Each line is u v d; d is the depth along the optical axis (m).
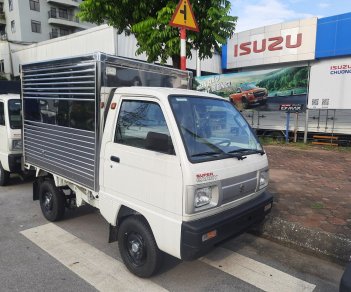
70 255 3.96
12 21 37.38
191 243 2.89
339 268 3.74
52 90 4.47
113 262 3.80
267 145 11.71
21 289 3.25
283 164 8.38
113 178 3.59
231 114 3.96
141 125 3.35
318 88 11.83
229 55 17.03
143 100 3.39
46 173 5.03
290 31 14.47
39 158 4.96
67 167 4.30
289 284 3.41
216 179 3.10
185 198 2.90
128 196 3.43
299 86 11.81
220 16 6.94
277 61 15.12
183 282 3.42
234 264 3.81
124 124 3.52
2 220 5.08
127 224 3.48
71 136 4.14
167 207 3.05
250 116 13.72
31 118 5.08
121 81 3.88
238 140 3.79
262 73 12.68
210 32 7.18
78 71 3.91
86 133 3.88
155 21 6.92
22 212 5.44
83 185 4.04
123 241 3.60
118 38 15.63
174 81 4.64
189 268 3.69
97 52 3.60
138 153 3.29
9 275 3.50
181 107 3.31
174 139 3.03
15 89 10.08
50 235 4.53
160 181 3.09
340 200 5.45
